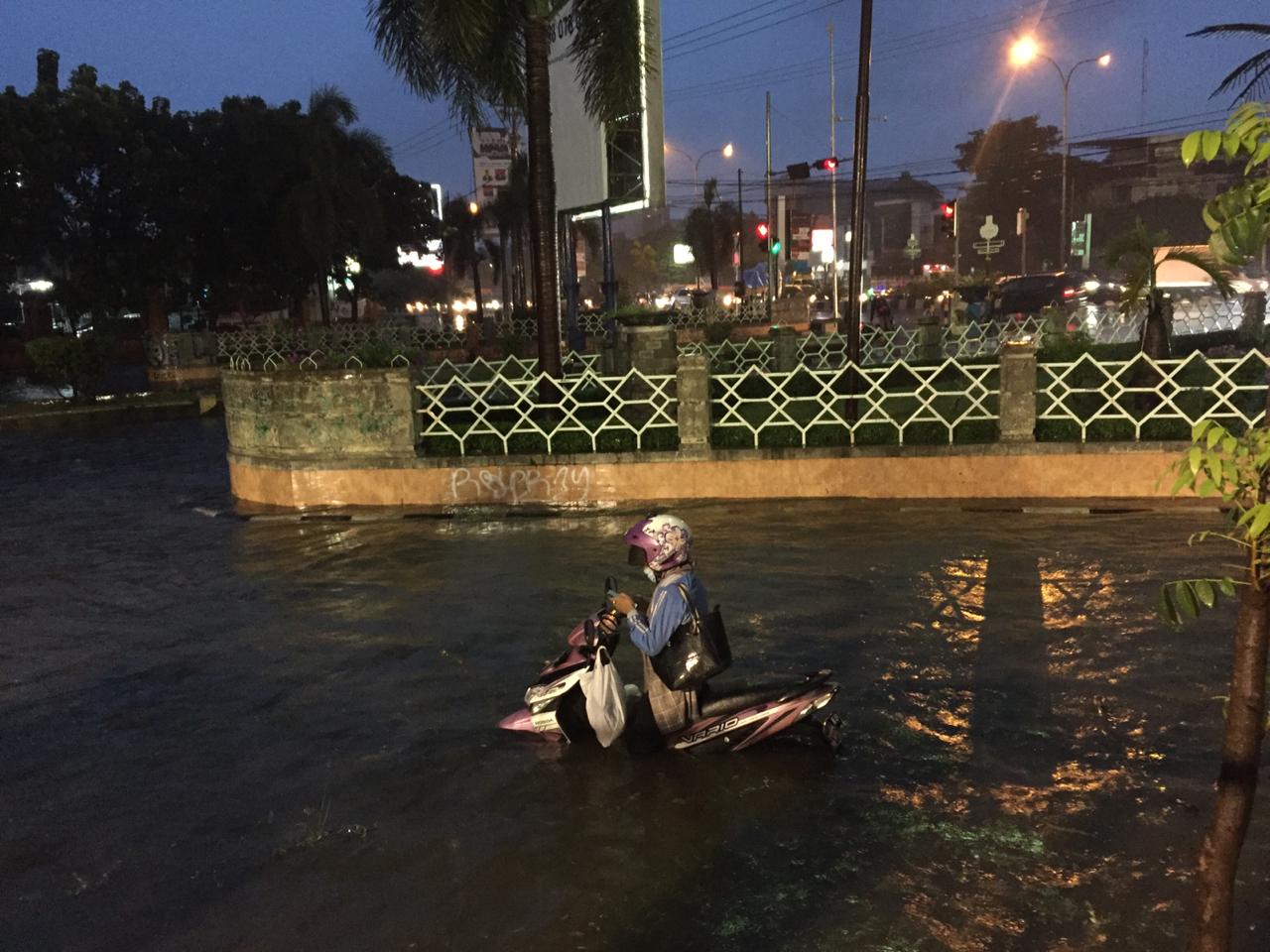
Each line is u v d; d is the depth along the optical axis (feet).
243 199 104.94
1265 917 9.70
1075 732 14.32
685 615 13.52
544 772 14.07
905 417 34.68
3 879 11.87
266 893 11.25
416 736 15.47
